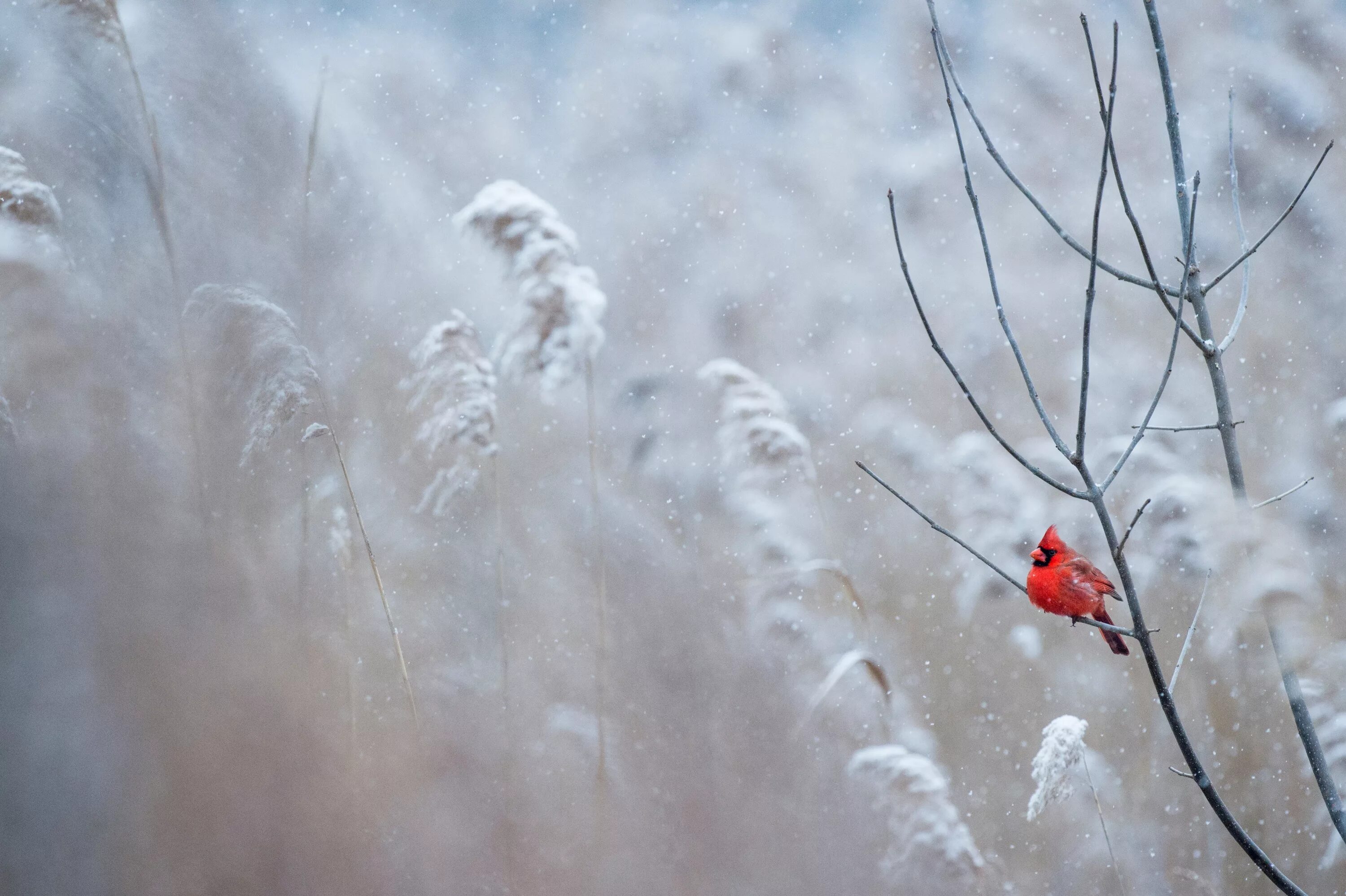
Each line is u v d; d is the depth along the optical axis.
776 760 13.37
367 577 13.55
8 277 13.27
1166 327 21.03
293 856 12.61
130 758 12.60
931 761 13.64
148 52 13.65
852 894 13.06
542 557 14.19
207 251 13.60
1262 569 12.38
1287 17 22.92
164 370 13.34
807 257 23.38
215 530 13.13
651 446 14.68
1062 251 23.19
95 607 12.74
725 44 26.95
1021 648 14.70
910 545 17.09
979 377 20.56
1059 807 13.63
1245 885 13.46
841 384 20.39
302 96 15.32
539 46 25.94
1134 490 15.59
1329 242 20.47
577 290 13.12
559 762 13.23
